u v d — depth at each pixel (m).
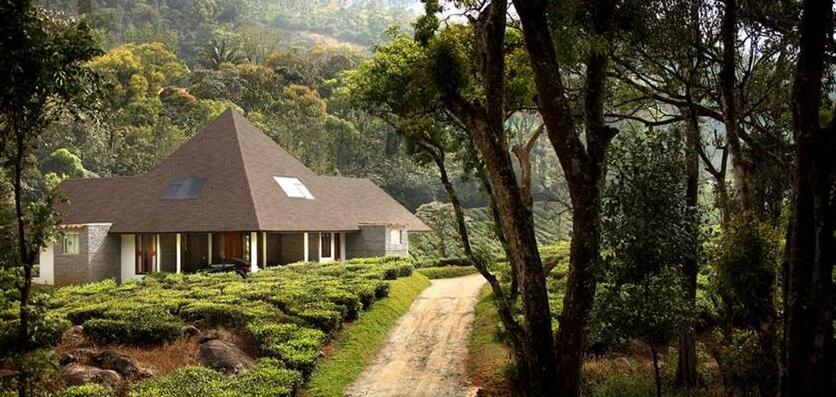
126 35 94.56
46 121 7.79
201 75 68.31
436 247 45.44
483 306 21.62
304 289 19.47
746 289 9.89
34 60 7.19
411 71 13.40
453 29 12.84
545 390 9.82
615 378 13.22
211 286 20.97
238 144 33.59
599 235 9.83
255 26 112.88
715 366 15.15
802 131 7.23
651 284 10.15
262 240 31.05
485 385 13.65
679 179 10.56
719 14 12.70
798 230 7.22
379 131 63.81
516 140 35.69
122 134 54.66
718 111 14.08
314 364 13.99
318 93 70.06
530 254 10.19
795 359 7.10
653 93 14.16
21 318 7.61
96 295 19.34
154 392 10.80
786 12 12.34
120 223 31.12
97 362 12.50
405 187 60.34
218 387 11.27
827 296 7.00
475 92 13.59
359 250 36.03
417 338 18.28
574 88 15.42
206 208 30.44
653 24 13.04
